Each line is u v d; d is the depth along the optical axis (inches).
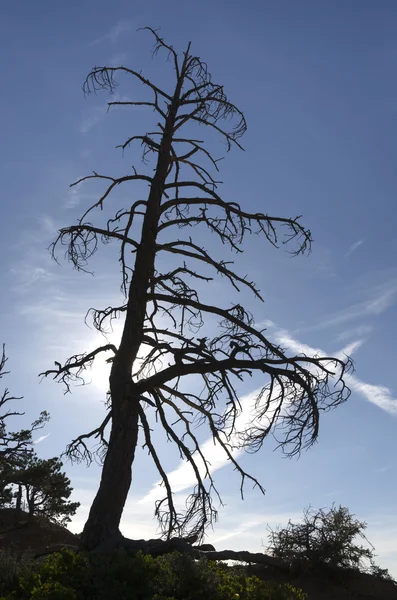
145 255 809.5
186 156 879.7
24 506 1350.9
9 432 1311.5
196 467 738.2
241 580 551.8
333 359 749.3
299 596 553.0
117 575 502.9
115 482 714.8
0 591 502.0
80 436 789.2
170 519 719.1
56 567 517.7
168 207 841.5
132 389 758.5
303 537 757.3
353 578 729.6
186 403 790.5
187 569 523.2
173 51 899.4
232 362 749.3
